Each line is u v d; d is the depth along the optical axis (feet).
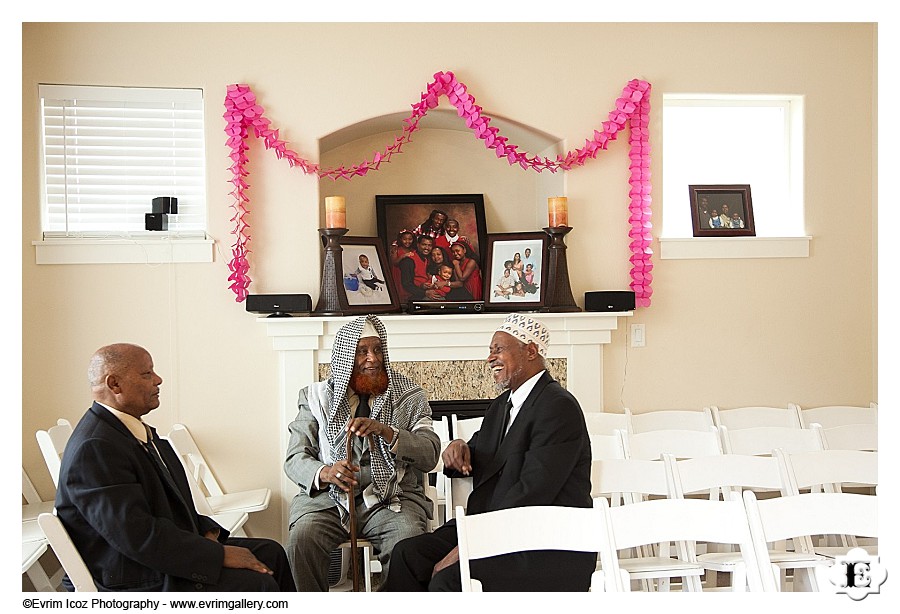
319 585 12.45
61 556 9.33
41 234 15.16
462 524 8.82
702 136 17.48
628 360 16.47
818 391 16.90
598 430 14.64
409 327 15.72
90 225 15.43
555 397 11.44
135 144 15.48
